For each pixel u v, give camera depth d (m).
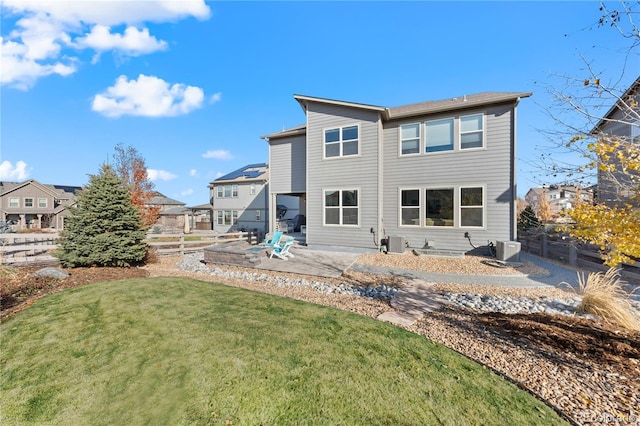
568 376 2.95
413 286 6.77
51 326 4.14
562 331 3.98
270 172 14.85
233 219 27.05
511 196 9.91
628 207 3.18
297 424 2.26
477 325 4.40
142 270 8.78
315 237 12.46
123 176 18.31
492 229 10.17
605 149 3.09
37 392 2.74
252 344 3.48
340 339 3.67
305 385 2.70
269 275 8.11
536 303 5.53
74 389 2.77
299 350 3.35
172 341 3.60
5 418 2.44
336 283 7.16
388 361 3.17
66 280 7.08
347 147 11.88
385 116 11.46
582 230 3.46
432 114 11.06
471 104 10.19
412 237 11.39
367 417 2.32
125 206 9.44
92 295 5.55
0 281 6.56
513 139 9.86
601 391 2.70
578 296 5.89
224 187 27.70
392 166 11.77
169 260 11.18
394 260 9.69
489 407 2.47
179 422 2.30
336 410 2.39
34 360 3.29
